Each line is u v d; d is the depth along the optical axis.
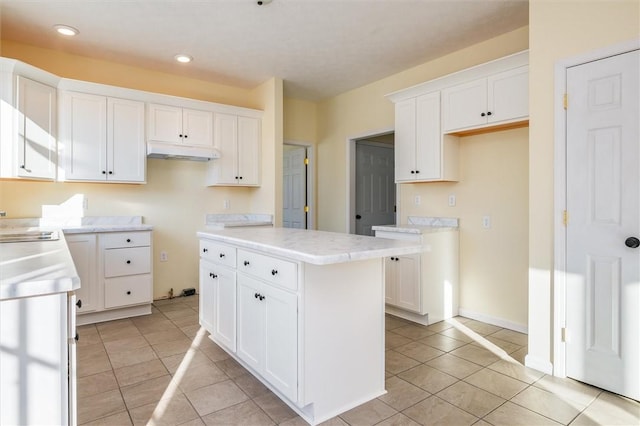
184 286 4.39
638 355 2.00
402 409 1.96
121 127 3.59
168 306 3.95
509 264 3.22
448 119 3.31
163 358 2.60
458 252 3.59
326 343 1.88
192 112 4.04
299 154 5.43
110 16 2.88
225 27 3.07
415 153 3.60
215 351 2.72
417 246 1.92
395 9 2.80
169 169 4.26
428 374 2.36
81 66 3.67
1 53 3.28
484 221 3.39
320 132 5.27
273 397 2.08
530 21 2.41
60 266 1.23
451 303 3.54
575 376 2.25
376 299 2.12
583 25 2.17
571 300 2.25
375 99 4.43
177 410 1.95
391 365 2.50
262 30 3.13
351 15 2.88
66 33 3.16
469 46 3.47
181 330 3.19
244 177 4.41
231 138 4.31
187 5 2.72
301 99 5.15
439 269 3.43
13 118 2.90
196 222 4.46
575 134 2.21
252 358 2.20
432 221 3.81
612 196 2.08
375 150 5.16
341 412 1.93
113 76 3.85
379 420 1.87
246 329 2.27
